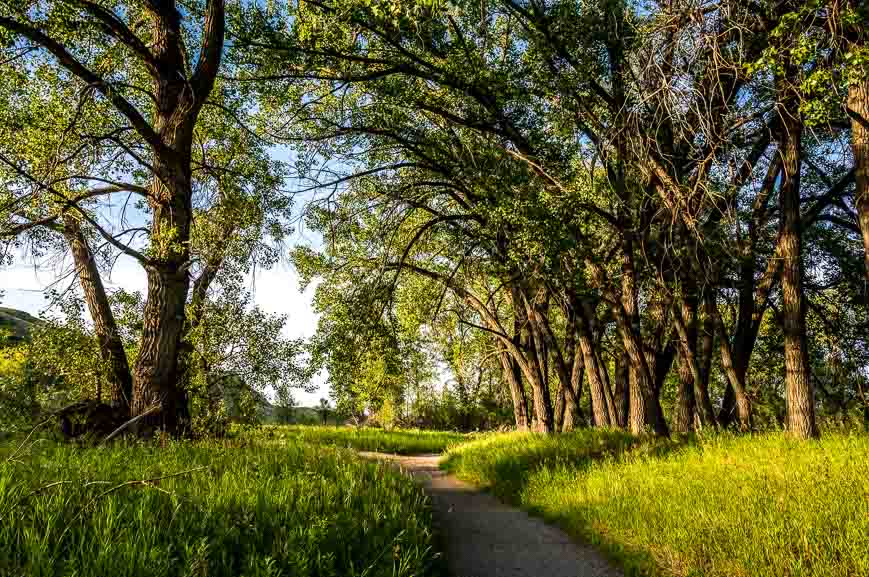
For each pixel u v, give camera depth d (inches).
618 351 803.4
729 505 301.4
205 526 191.6
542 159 561.9
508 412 1635.1
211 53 496.1
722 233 506.3
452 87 567.2
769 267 560.4
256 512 218.4
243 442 471.5
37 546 153.3
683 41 399.2
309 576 178.2
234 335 575.5
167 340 458.6
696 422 716.7
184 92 487.2
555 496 435.8
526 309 893.8
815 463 350.9
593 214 587.8
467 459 751.1
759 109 477.1
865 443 396.8
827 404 756.6
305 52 555.2
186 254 476.7
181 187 480.1
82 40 522.9
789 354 488.4
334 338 747.4
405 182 772.0
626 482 401.4
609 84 571.2
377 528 246.5
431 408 2085.4
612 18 507.5
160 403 447.5
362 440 1285.7
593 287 674.2
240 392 576.1
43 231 512.4
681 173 526.9
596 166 621.3
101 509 188.7
